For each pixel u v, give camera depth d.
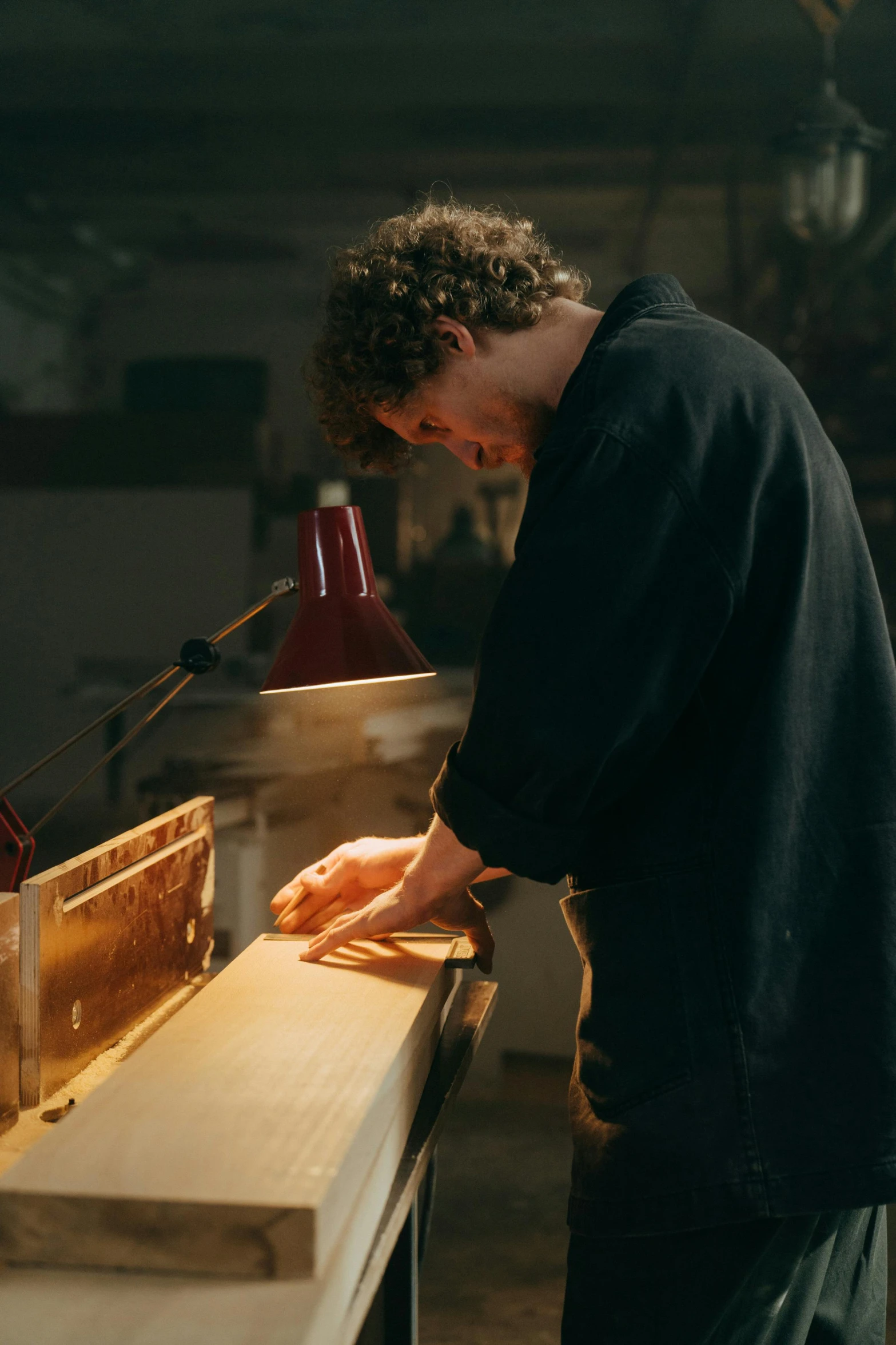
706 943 0.91
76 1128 0.72
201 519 6.16
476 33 5.50
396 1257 0.99
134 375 8.12
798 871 0.92
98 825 4.94
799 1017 0.91
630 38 5.44
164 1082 0.79
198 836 1.43
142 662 6.09
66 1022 1.08
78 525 6.19
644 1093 0.91
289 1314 0.60
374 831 2.85
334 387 1.14
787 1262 0.94
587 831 0.93
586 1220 0.94
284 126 6.39
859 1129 0.89
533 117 6.37
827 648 0.95
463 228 1.06
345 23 5.56
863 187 3.69
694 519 0.88
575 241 8.48
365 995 1.00
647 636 0.87
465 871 1.05
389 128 6.42
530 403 1.07
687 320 0.97
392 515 6.18
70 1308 0.61
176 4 5.58
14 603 6.14
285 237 8.73
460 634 5.12
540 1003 2.90
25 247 8.41
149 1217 0.63
